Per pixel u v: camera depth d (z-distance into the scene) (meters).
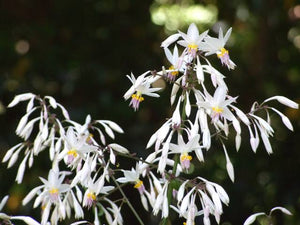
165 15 7.66
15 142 6.31
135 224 6.26
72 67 6.81
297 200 6.43
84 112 6.27
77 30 7.20
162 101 6.64
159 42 7.45
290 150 6.66
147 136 6.50
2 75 6.61
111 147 3.10
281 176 6.54
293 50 7.62
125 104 6.56
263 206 6.51
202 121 2.89
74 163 3.19
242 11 7.62
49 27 7.00
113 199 6.20
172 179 3.00
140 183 3.23
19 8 7.06
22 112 6.52
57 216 3.28
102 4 7.37
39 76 6.73
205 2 7.79
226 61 2.95
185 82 2.96
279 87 7.30
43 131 3.30
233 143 6.57
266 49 7.29
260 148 6.56
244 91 7.14
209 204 2.86
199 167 6.52
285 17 7.60
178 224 6.09
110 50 7.18
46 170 6.16
